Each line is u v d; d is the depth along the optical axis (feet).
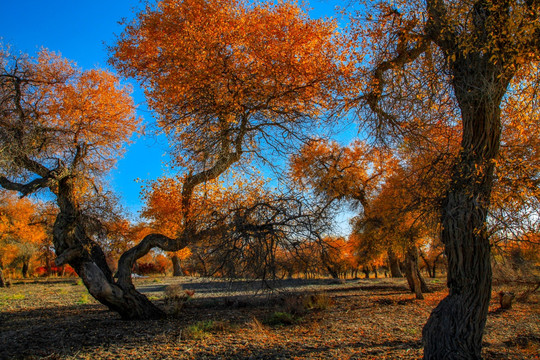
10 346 22.62
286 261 27.96
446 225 17.52
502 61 16.94
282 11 29.19
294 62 27.71
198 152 28.48
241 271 26.71
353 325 31.07
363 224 58.75
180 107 28.02
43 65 36.22
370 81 23.32
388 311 39.22
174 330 27.53
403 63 22.82
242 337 25.67
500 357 20.57
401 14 21.35
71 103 34.99
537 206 17.04
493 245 17.54
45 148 33.19
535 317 35.14
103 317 33.55
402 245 44.83
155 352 21.54
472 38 17.38
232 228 25.89
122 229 40.50
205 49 26.78
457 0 18.63
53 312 37.83
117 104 38.37
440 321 16.79
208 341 24.34
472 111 17.54
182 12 29.12
